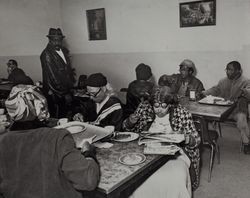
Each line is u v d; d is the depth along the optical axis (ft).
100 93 8.72
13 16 21.40
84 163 4.62
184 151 8.45
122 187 5.50
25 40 22.33
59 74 17.52
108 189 5.15
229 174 10.88
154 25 18.93
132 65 20.68
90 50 22.97
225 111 10.47
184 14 17.39
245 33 15.55
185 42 17.79
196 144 8.19
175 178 7.12
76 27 23.50
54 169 4.54
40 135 4.67
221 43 16.44
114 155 6.72
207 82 17.40
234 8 15.62
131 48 20.44
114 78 21.98
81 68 23.94
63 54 18.11
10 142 4.70
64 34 24.45
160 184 7.09
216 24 16.39
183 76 14.76
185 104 11.85
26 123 4.97
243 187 9.92
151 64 19.66
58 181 4.58
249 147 12.69
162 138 7.45
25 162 4.62
